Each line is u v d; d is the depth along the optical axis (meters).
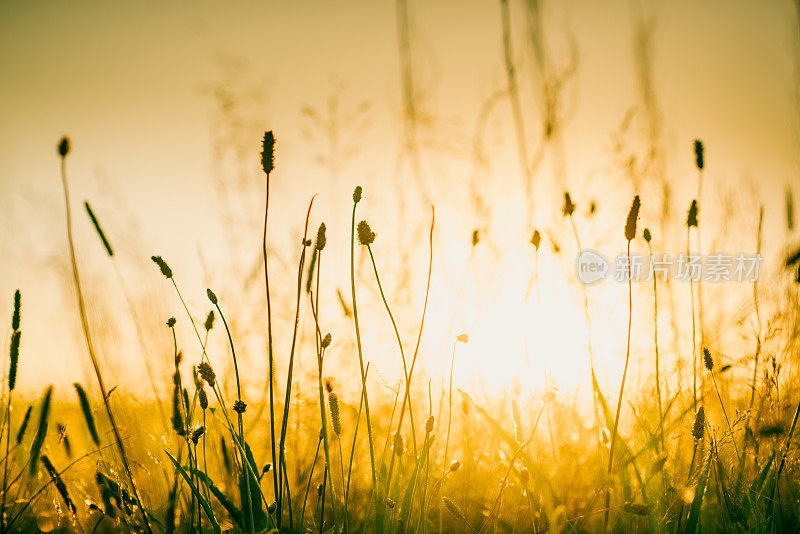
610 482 1.13
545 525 1.16
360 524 1.16
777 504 1.15
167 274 1.12
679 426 1.18
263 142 1.09
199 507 1.12
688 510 1.15
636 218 1.11
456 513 1.12
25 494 1.17
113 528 1.17
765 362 1.20
